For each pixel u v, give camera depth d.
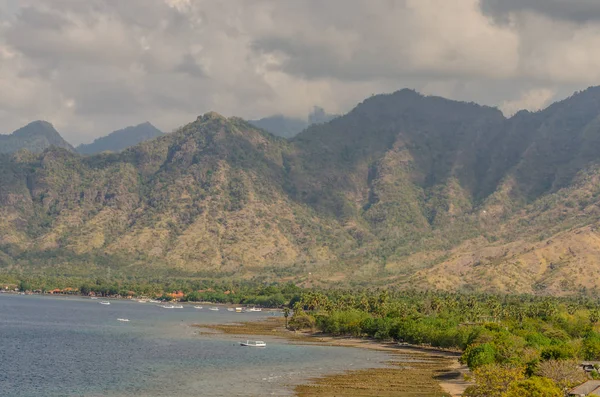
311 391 166.88
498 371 148.62
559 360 167.75
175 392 162.50
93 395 158.38
